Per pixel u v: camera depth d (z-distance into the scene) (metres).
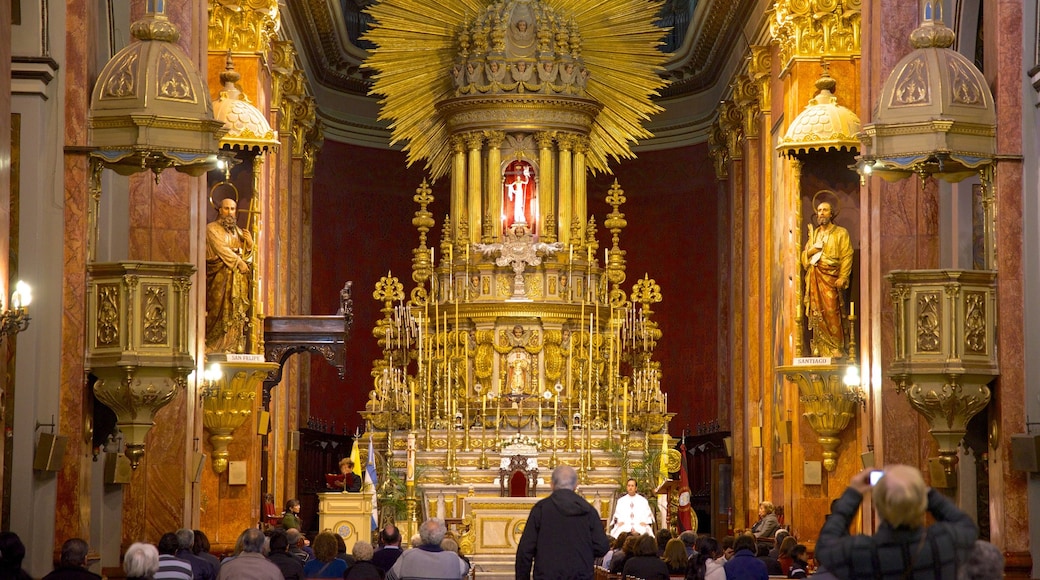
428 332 26.33
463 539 21.23
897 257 15.83
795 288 19.50
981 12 15.27
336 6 27.95
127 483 15.45
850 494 6.41
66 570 8.92
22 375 13.19
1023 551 13.44
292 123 26.20
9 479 12.97
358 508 19.05
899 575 6.07
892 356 15.75
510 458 24.30
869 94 16.48
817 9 20.52
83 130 13.47
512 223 26.67
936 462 15.09
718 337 28.88
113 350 13.51
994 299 13.80
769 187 23.28
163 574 10.00
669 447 25.53
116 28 15.69
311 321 21.02
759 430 23.70
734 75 27.09
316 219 29.69
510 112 26.64
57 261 13.40
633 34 27.61
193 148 13.65
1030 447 13.25
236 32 21.33
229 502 20.38
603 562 15.58
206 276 19.17
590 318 26.12
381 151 30.95
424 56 27.47
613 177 31.14
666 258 30.53
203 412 19.22
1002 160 13.73
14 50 13.27
